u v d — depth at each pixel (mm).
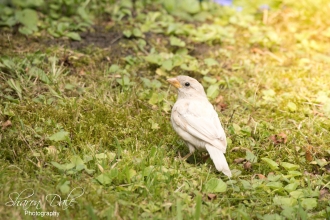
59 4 9727
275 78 8398
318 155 6660
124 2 10125
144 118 7098
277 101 7770
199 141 6152
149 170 5867
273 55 9078
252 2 10734
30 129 6523
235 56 8984
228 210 5457
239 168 6277
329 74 8531
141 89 7770
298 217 5422
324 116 7469
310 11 10414
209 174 6066
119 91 7566
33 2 9461
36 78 7578
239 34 9805
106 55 8523
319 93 7941
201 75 8320
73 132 6672
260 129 7027
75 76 7941
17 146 6215
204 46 9258
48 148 6203
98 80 7863
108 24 9469
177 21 10102
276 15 10359
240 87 8086
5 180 5590
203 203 5578
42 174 5754
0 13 9320
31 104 7059
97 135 6633
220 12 10562
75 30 9172
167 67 8148
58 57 8281
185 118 6215
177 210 5211
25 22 9039
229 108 7570
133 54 8703
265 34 9539
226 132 6918
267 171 6297
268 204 5715
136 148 6410
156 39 9219
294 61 8938
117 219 5227
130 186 5680
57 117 6883
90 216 5180
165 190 5691
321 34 9828
